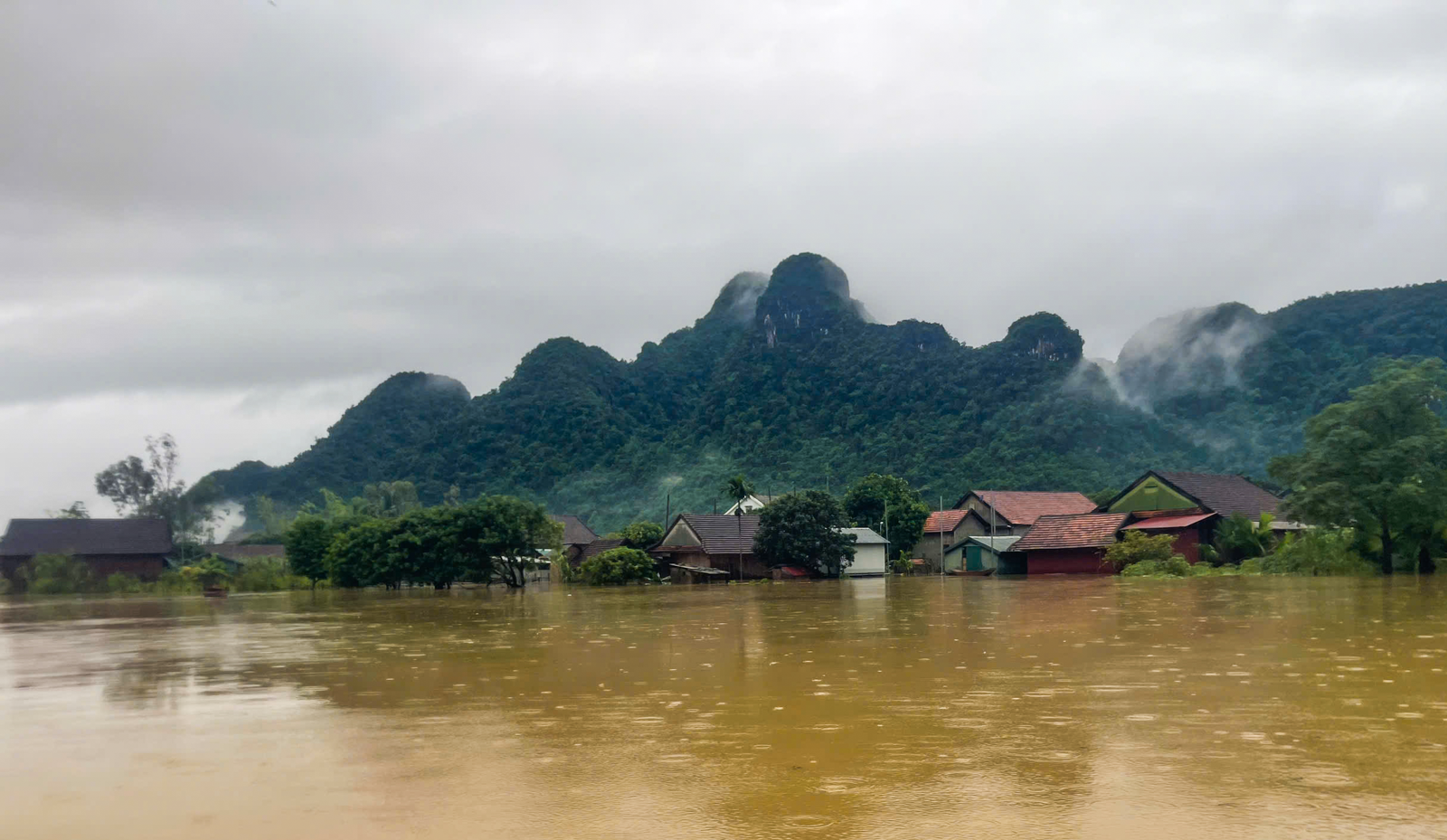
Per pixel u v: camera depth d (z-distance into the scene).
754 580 74.25
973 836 6.94
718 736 10.38
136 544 97.44
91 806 8.37
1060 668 14.79
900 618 26.31
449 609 38.44
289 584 86.69
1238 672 13.88
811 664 16.17
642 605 37.38
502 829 7.37
